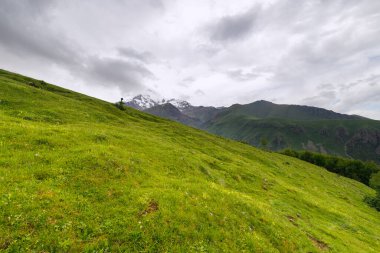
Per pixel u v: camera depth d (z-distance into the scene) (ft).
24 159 62.75
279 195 133.69
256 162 236.84
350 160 573.33
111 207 53.47
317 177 297.94
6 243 38.58
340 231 107.45
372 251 95.40
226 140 380.37
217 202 69.92
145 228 50.16
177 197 63.67
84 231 45.29
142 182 69.72
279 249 63.72
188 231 53.88
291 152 643.86
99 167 67.56
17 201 46.52
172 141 197.67
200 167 114.52
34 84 292.20
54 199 50.24
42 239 40.91
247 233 61.98
